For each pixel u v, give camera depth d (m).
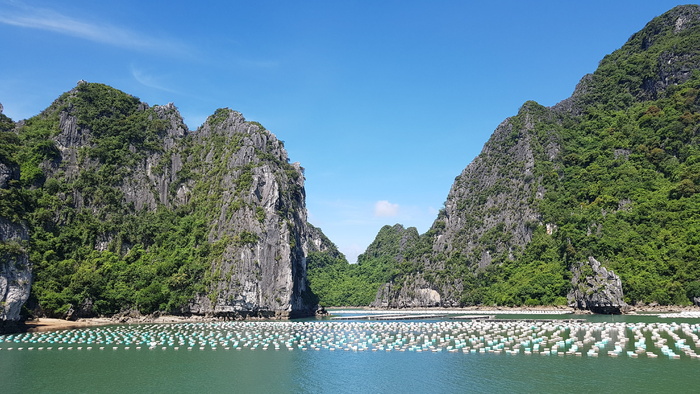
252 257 148.50
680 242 154.75
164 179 184.25
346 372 66.25
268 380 62.69
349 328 114.75
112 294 135.00
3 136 156.38
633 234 165.62
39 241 136.38
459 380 60.84
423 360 73.06
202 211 169.25
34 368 69.75
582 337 91.19
